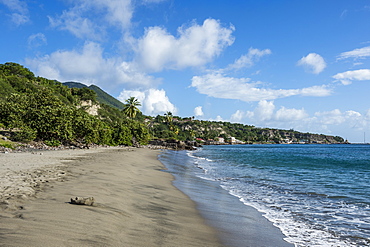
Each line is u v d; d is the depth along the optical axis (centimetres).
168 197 1030
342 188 1523
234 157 4916
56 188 834
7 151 2511
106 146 6072
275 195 1264
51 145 3772
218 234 637
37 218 511
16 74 11281
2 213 526
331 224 806
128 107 10088
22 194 699
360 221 845
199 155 5678
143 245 468
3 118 3684
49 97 4131
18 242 386
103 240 449
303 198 1207
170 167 2517
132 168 1898
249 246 581
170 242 515
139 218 655
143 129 8625
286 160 4109
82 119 4391
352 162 3891
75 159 2091
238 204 1041
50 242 402
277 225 779
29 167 1356
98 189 902
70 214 563
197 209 886
